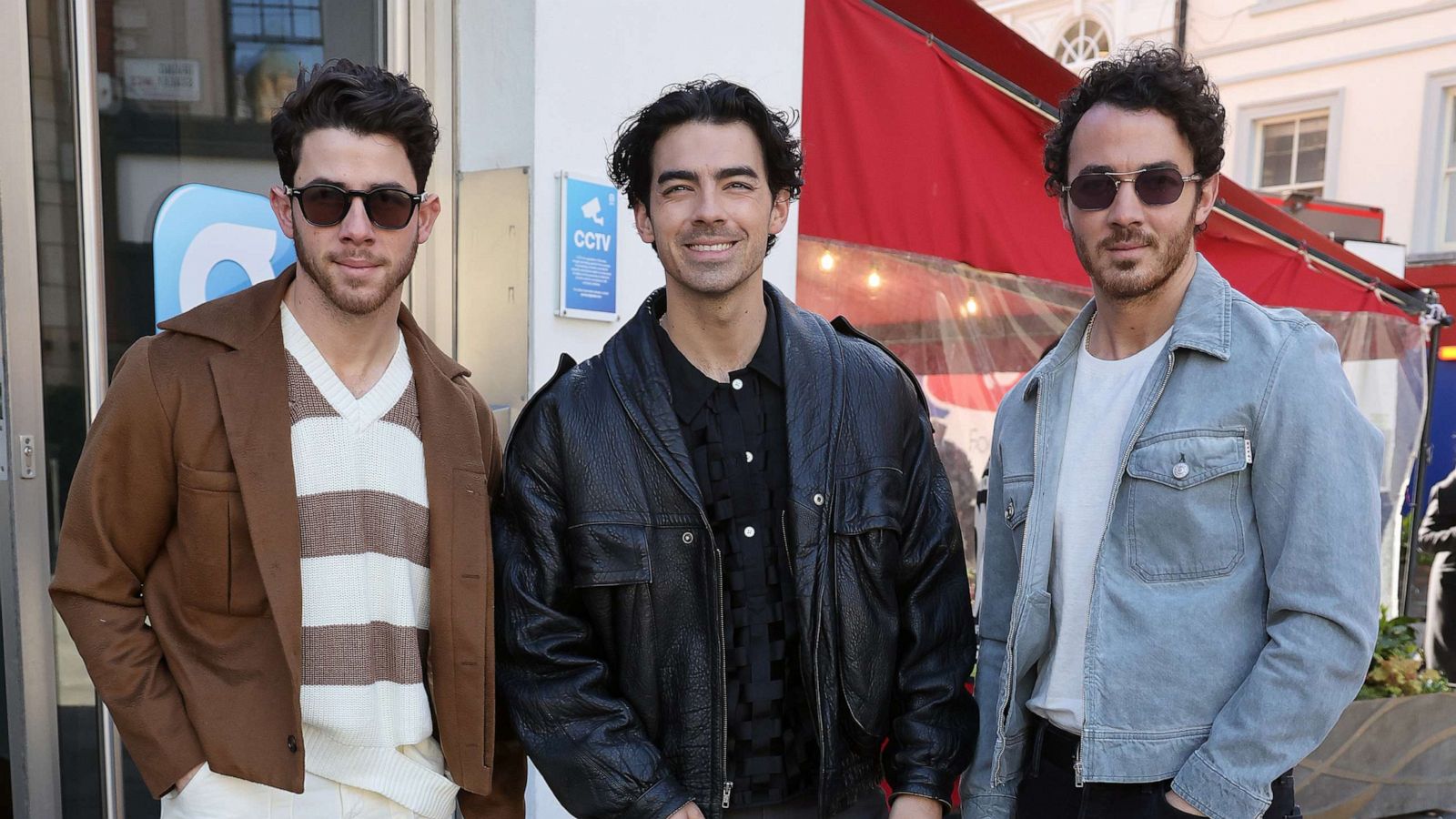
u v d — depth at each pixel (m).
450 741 1.67
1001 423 1.91
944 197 4.10
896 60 3.89
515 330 2.87
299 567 1.55
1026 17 14.58
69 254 2.26
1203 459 1.54
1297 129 12.75
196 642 1.56
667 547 1.70
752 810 1.71
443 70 2.92
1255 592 1.54
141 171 2.38
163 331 1.59
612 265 3.03
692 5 3.22
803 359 1.78
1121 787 1.58
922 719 1.75
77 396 2.28
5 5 2.12
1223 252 5.37
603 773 1.61
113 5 2.32
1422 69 11.60
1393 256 7.98
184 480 1.53
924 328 4.11
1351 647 1.42
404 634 1.65
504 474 1.81
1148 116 1.61
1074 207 1.69
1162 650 1.54
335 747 1.59
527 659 1.69
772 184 1.77
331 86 1.57
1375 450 1.50
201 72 2.48
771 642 1.73
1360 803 4.27
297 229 1.59
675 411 1.74
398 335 1.74
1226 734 1.46
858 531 1.73
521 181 2.83
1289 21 12.52
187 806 1.53
